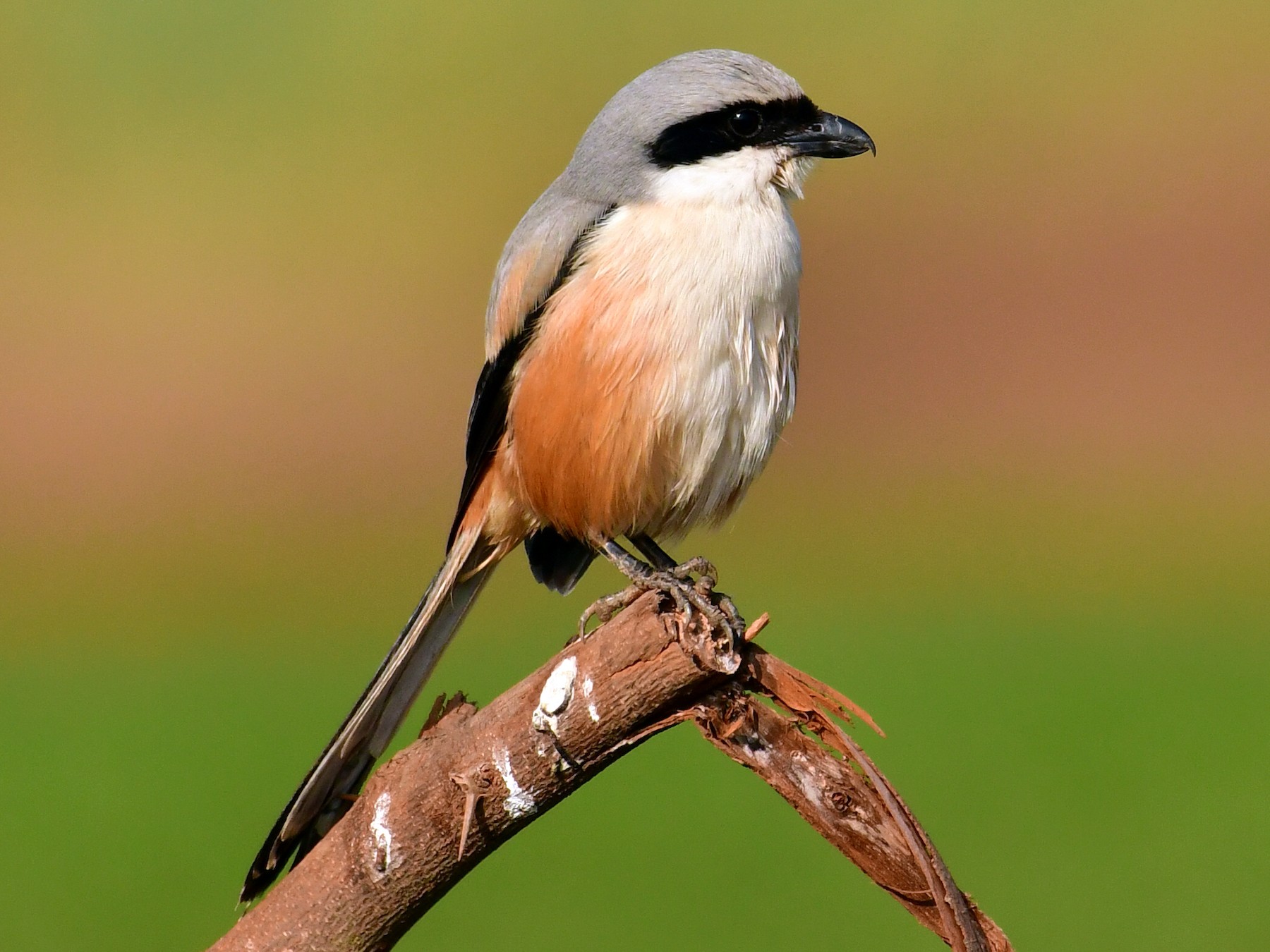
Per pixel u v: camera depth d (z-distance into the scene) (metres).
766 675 4.50
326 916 4.59
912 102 20.84
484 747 4.54
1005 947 4.41
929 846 4.41
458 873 4.62
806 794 4.52
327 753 5.59
